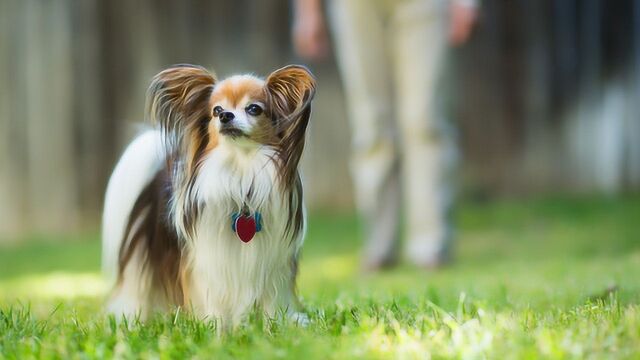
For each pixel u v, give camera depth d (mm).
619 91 16531
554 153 16500
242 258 4805
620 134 16453
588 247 11797
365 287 7355
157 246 5156
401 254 11391
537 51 16391
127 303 5242
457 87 16141
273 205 4781
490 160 16344
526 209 15273
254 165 4766
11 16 14930
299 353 3873
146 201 5293
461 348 3934
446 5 9406
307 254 12156
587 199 15945
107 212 5391
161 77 4887
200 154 4875
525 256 11195
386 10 9477
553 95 16453
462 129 16234
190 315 4891
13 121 14984
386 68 9672
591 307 4797
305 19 10117
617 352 3807
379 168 9945
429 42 9398
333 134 15852
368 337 4176
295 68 4789
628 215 14289
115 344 4316
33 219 15109
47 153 15133
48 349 4176
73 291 8125
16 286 9289
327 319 4770
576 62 16469
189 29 15570
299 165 4906
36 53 15023
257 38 15711
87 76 15188
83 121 15195
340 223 14914
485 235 13438
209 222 4785
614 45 16484
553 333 4113
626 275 7355
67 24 15102
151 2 15375
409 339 4141
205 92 4902
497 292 6367
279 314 4824
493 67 16297
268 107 4828
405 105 9602
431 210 9750
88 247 13320
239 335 4418
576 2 16406
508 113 16391
